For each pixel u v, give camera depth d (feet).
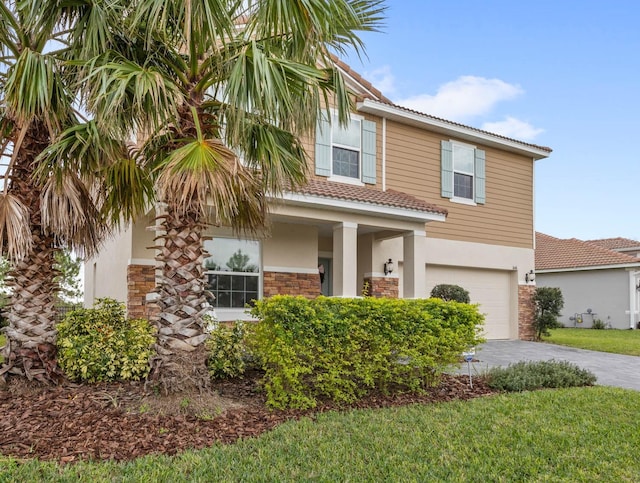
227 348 25.34
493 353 42.34
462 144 51.52
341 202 35.94
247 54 17.60
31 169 21.24
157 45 19.72
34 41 20.68
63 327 25.27
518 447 16.17
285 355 20.48
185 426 17.33
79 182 21.33
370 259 44.98
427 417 19.47
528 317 54.80
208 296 20.25
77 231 21.83
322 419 19.01
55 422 17.26
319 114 21.33
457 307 25.00
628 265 74.79
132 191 20.94
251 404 20.81
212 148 17.49
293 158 21.53
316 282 41.81
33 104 18.03
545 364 28.48
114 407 19.03
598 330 74.33
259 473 13.51
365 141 45.47
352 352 22.12
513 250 54.34
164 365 19.03
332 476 13.51
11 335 21.49
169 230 19.60
